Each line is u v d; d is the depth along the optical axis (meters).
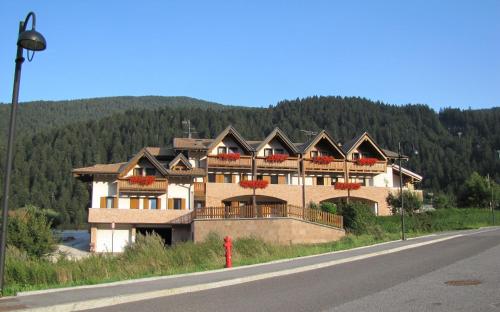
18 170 114.31
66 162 120.00
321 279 15.80
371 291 12.72
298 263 20.45
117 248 47.06
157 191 48.09
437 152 132.38
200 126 138.88
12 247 25.83
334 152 57.91
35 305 11.47
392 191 56.94
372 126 152.38
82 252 45.75
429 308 10.27
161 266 22.42
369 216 43.62
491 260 18.83
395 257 22.59
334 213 44.06
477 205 75.62
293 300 11.96
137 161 48.84
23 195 103.56
